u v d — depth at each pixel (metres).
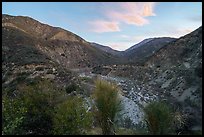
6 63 50.78
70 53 131.50
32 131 9.38
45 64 52.31
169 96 50.16
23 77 40.94
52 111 9.68
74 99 9.43
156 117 7.88
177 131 10.87
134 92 46.59
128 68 91.69
